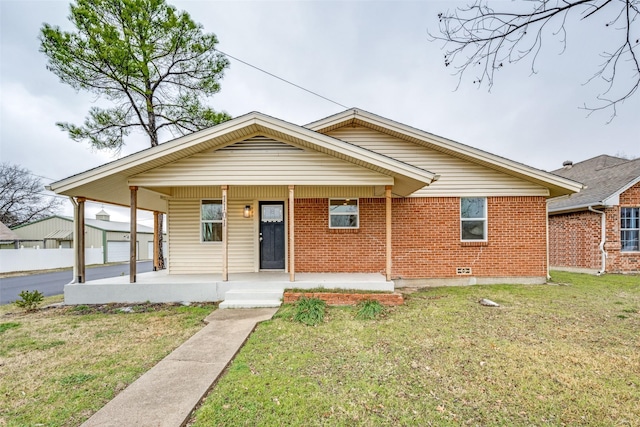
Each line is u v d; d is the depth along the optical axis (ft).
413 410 8.87
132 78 34.83
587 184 44.29
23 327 17.42
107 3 32.68
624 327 16.07
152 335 15.76
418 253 29.32
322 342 14.24
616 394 9.68
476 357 12.48
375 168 23.08
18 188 91.40
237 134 23.00
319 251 29.27
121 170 21.84
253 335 15.37
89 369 11.79
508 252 29.40
